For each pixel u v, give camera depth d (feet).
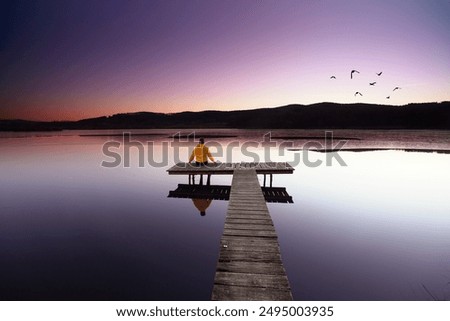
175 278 20.83
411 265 22.15
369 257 23.56
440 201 40.81
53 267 22.45
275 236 19.01
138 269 22.25
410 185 51.60
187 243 27.09
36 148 135.13
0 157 98.89
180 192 43.42
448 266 21.75
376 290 18.78
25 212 37.35
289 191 47.67
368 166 73.15
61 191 49.32
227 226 20.70
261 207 25.05
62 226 32.01
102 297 18.40
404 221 32.55
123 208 38.68
